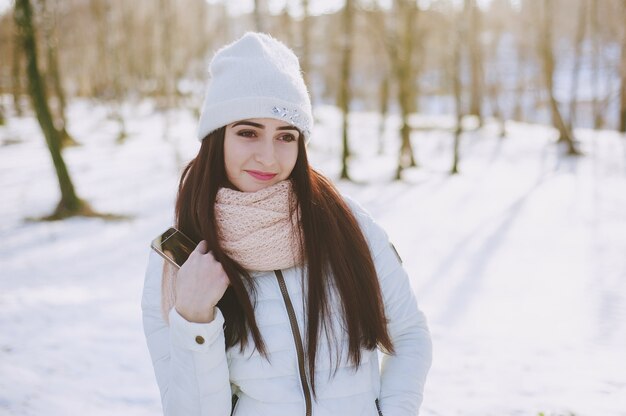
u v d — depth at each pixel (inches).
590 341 228.8
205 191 49.0
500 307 281.9
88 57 1900.8
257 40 48.9
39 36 974.4
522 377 187.3
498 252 408.5
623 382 183.2
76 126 1298.0
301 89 49.2
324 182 52.2
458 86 823.1
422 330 54.2
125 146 1023.6
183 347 44.9
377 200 625.3
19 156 884.6
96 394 158.2
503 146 1057.5
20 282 313.9
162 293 48.9
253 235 47.2
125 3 1563.7
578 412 159.5
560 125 1032.8
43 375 167.5
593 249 414.0
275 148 48.7
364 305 49.2
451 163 912.9
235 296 49.0
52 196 604.1
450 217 538.3
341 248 49.3
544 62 1056.2
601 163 872.3
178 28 1621.6
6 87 1676.9
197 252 46.6
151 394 161.2
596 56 1066.1
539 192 666.8
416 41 893.2
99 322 231.5
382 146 1024.9
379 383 52.4
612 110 1588.3
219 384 46.0
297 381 48.6
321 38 1076.5
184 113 1551.4
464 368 195.9
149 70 1822.1
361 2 781.9
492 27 1489.9
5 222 494.0
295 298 49.3
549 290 313.4
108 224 492.4
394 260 54.5
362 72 1817.2
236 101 46.9
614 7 1085.1
